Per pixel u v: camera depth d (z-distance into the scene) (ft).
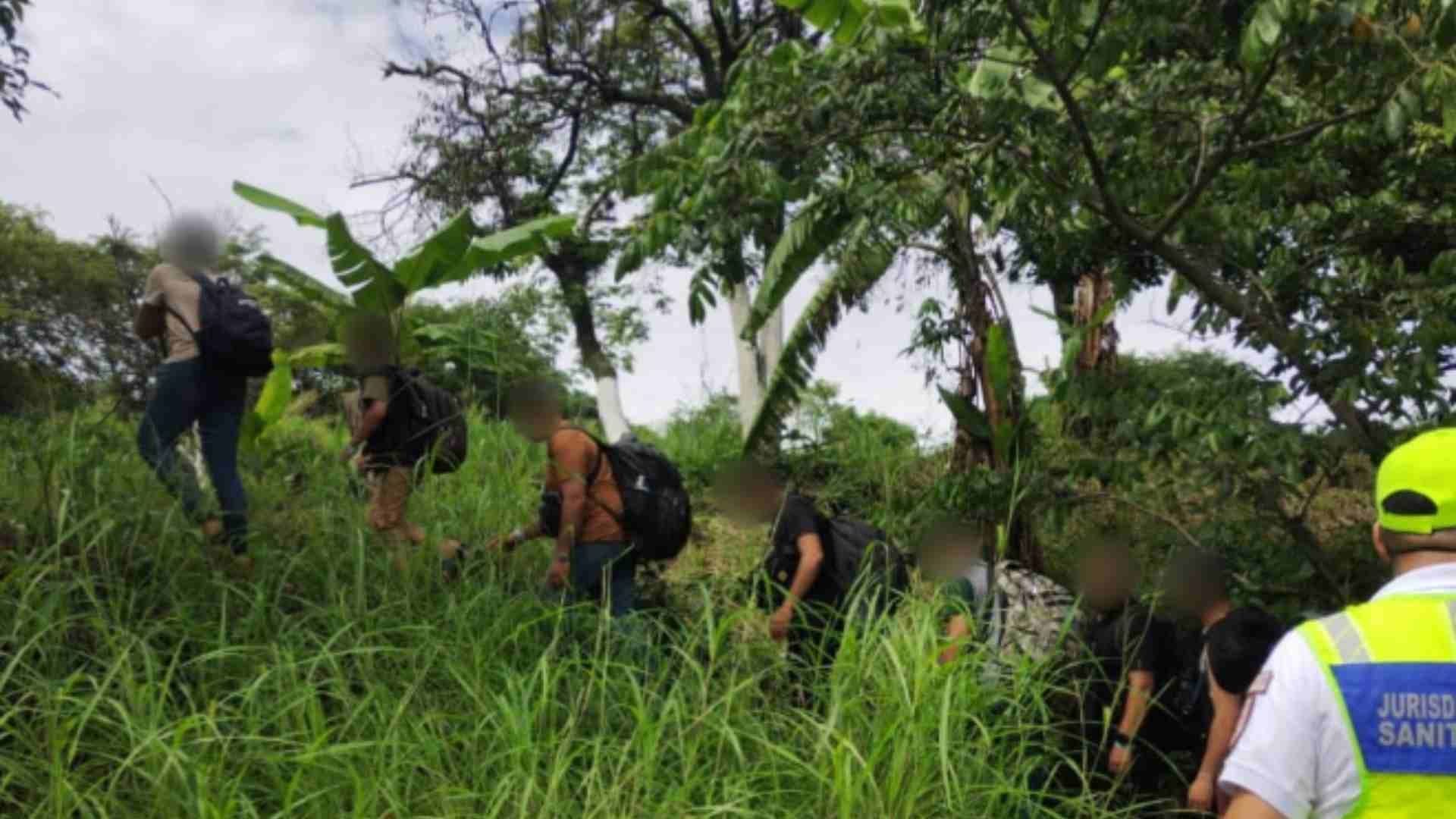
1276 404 19.84
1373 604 8.04
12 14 25.20
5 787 12.83
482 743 14.46
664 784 13.99
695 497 35.81
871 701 14.87
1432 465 8.21
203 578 17.58
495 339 27.76
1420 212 23.07
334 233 23.47
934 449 35.32
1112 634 16.81
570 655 17.40
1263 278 22.31
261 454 24.00
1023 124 21.25
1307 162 22.45
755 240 22.90
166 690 13.28
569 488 18.98
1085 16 18.86
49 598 14.92
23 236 49.44
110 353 23.76
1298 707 7.77
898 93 21.53
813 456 35.63
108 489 18.75
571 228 25.89
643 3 62.59
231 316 19.24
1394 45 17.67
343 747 12.69
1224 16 18.62
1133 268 24.16
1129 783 17.08
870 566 17.92
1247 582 20.65
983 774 14.55
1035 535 23.85
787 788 14.15
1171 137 21.29
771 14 58.80
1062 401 22.21
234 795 12.31
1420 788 7.56
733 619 15.92
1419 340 19.89
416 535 20.34
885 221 23.82
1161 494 22.34
